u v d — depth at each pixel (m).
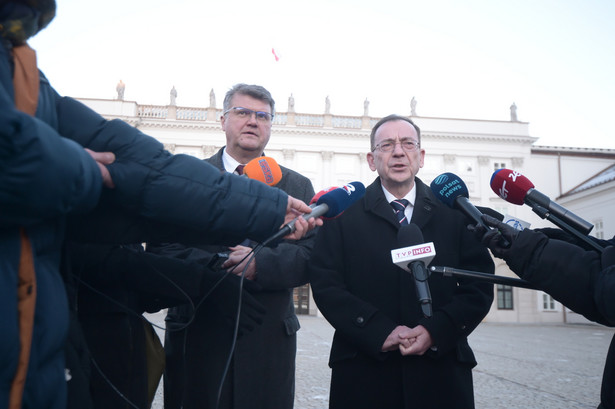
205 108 30.09
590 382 6.23
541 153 30.88
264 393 2.34
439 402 2.17
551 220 1.80
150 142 1.52
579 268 1.50
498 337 14.93
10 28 1.26
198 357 2.31
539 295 28.23
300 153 30.12
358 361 2.27
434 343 2.11
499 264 27.59
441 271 1.95
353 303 2.28
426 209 2.50
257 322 2.03
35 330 1.20
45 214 1.17
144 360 2.24
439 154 30.30
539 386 5.88
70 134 1.48
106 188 1.45
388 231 2.48
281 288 2.38
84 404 1.50
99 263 2.07
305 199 2.79
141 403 2.17
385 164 2.63
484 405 4.86
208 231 1.57
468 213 1.93
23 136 1.07
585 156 30.81
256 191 1.62
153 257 2.14
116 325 2.12
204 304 2.34
